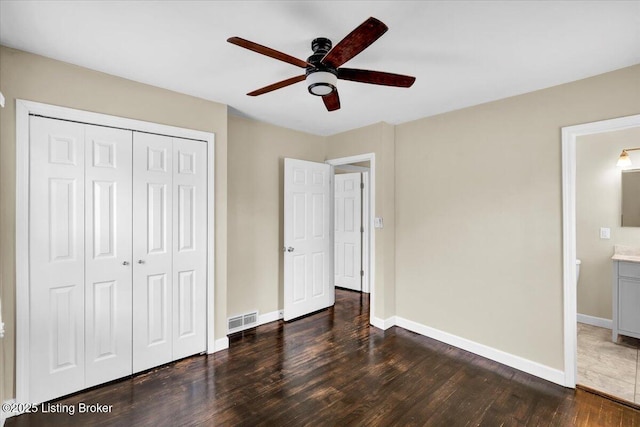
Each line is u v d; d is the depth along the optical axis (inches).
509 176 110.0
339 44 57.8
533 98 104.7
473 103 117.7
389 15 65.7
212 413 83.0
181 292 110.8
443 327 128.6
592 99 93.0
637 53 80.1
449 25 69.2
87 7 63.8
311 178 161.9
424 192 135.1
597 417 82.7
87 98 91.3
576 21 67.2
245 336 133.9
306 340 129.8
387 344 126.1
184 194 111.0
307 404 87.2
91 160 92.4
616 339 127.9
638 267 121.3
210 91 108.7
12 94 80.4
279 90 107.0
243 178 141.2
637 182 134.0
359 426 78.7
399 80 74.5
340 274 214.7
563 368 97.7
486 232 115.8
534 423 80.4
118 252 97.3
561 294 98.8
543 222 102.4
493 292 114.0
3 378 79.0
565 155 97.5
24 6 63.2
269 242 151.6
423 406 87.0
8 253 79.8
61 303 87.7
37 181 83.9
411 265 140.3
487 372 105.2
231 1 61.7
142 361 102.3
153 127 103.3
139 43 78.0
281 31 72.2
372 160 146.4
